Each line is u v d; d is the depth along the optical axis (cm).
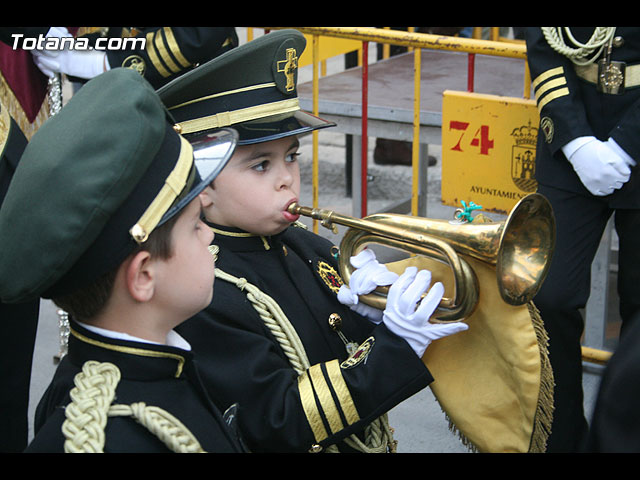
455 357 194
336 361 183
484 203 362
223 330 181
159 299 139
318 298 202
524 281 176
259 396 178
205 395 150
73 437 129
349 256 196
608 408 110
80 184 125
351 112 438
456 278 176
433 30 525
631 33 279
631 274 302
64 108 135
